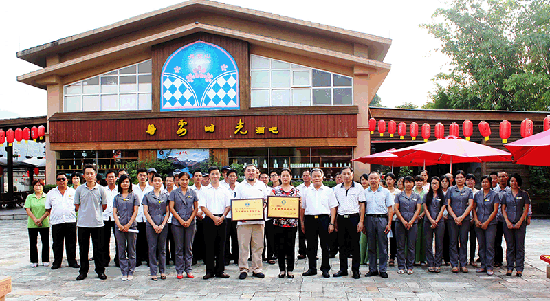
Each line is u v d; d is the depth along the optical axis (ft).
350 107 51.24
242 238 23.94
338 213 24.32
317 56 51.62
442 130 44.45
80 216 23.66
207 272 23.80
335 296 19.94
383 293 20.44
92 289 21.45
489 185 24.99
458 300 19.20
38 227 27.09
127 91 54.80
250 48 53.42
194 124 52.08
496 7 80.38
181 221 23.63
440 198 25.49
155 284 22.48
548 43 72.08
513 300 19.12
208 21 57.72
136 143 53.01
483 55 79.05
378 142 55.77
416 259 27.76
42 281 23.18
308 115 51.03
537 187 57.98
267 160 52.49
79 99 55.52
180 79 53.21
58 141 53.72
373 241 24.30
